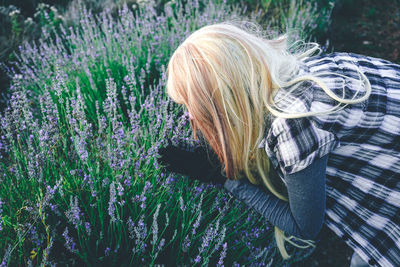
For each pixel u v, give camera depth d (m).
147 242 1.75
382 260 1.29
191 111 1.08
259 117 1.02
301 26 3.60
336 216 1.35
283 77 1.04
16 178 1.74
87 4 3.90
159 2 3.94
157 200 1.76
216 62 0.99
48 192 1.43
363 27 4.61
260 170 1.15
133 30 3.18
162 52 2.81
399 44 4.32
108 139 1.74
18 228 1.44
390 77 1.17
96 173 1.71
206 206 1.92
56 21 3.48
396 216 1.24
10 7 3.68
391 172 1.18
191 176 1.55
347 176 1.25
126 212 1.79
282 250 1.46
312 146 0.95
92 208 1.61
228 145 1.08
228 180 1.23
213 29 1.05
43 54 2.64
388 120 1.07
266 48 1.03
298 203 1.02
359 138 1.08
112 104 1.88
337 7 4.63
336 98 0.96
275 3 4.07
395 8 5.07
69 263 1.62
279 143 0.98
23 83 2.56
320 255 2.29
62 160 1.82
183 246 1.56
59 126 1.86
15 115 1.84
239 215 1.83
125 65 2.56
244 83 1.01
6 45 3.14
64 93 2.39
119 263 1.67
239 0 4.31
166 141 1.78
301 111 0.95
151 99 1.97
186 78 1.03
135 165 1.79
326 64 1.17
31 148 1.69
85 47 2.86
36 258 1.54
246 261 1.84
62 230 1.69
